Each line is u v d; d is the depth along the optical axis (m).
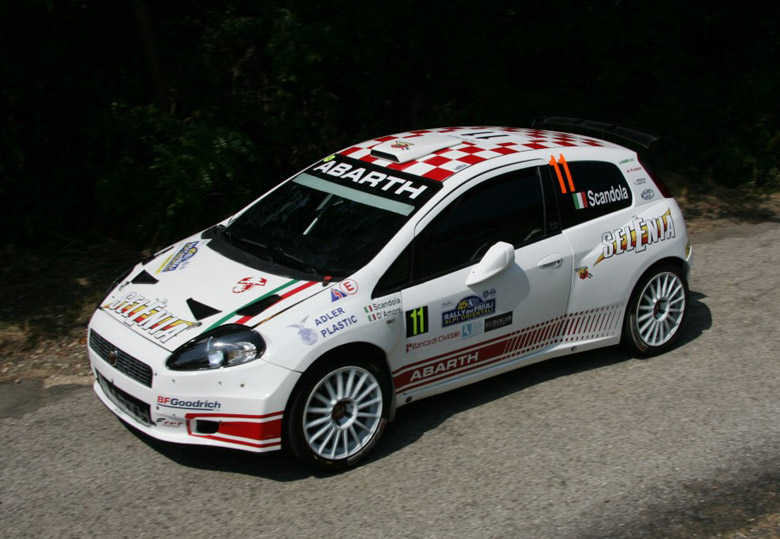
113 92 8.48
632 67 10.69
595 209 5.59
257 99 8.75
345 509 4.24
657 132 10.89
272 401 4.26
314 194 5.43
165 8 9.24
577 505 4.27
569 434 4.96
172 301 4.70
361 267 4.70
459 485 4.45
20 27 8.12
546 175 5.43
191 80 8.86
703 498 4.34
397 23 9.17
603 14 10.37
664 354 6.07
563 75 10.66
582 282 5.46
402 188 5.13
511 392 5.49
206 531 4.07
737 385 5.59
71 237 8.05
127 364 4.45
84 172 8.30
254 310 4.46
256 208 5.64
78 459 4.70
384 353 4.67
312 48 8.48
